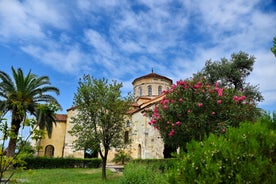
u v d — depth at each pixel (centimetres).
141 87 4350
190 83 1338
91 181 1434
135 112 3438
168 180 272
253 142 240
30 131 534
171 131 1269
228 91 1316
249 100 1305
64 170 2384
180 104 1297
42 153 3766
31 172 563
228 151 242
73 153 3703
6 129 512
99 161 3048
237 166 231
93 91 1669
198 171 250
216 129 1171
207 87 1320
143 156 3012
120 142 1692
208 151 253
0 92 2117
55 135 3919
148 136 3005
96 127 1702
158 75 4384
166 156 2683
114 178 1584
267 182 215
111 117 1673
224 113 1223
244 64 2273
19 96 2042
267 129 257
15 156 523
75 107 1728
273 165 222
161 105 1392
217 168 234
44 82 2348
